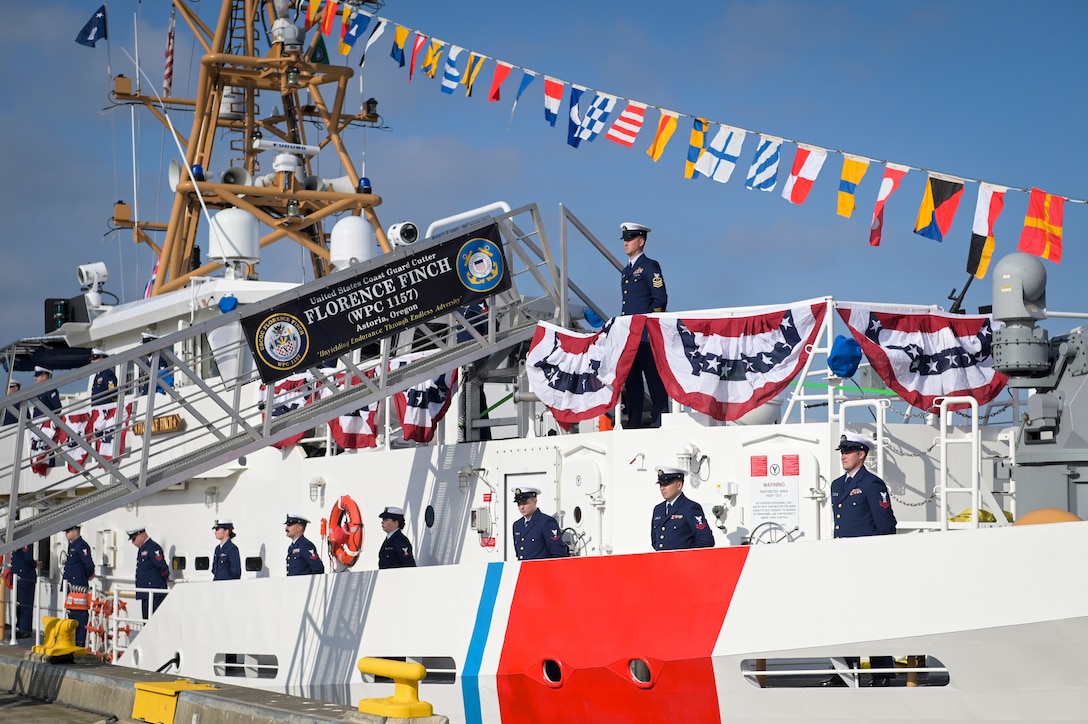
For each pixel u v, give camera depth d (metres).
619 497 10.23
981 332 10.26
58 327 18.56
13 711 10.26
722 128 11.17
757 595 8.26
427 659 10.15
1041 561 7.34
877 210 10.11
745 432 9.70
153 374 10.97
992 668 7.49
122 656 13.28
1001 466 9.98
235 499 13.80
